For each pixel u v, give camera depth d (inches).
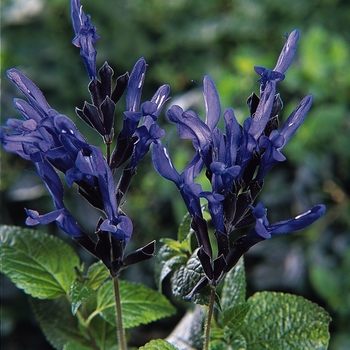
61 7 57.1
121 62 60.1
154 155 18.1
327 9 58.7
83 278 22.1
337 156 45.8
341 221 45.1
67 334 23.1
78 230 19.0
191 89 61.1
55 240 22.8
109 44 60.0
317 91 46.7
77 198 47.6
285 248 45.6
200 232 18.5
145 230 50.5
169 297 45.2
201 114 49.1
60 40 56.7
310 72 47.0
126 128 18.7
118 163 18.8
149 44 62.2
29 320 47.1
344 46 48.9
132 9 63.9
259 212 17.2
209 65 60.9
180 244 21.7
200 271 19.7
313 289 44.9
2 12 56.8
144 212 50.8
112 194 18.0
